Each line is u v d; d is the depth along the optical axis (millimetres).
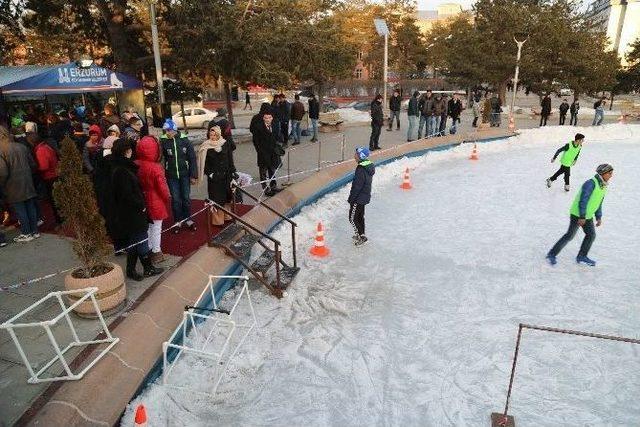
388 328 5438
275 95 14094
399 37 49094
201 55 15156
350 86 50000
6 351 4195
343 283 6555
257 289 6281
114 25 16234
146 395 4086
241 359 4762
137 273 5660
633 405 4199
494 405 4207
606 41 38250
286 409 4152
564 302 5980
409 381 4539
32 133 7297
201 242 6832
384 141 17078
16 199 6422
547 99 22391
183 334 4926
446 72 41656
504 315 5691
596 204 6539
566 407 4176
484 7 36562
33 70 11461
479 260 7320
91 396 3666
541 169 14086
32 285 5379
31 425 3266
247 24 14680
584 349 5000
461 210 10000
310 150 15047
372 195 11219
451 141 17328
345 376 4609
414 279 6688
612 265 7062
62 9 16328
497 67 34500
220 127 7543
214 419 4008
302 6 17938
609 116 28000
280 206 8797
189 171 7145
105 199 5219
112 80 12391
